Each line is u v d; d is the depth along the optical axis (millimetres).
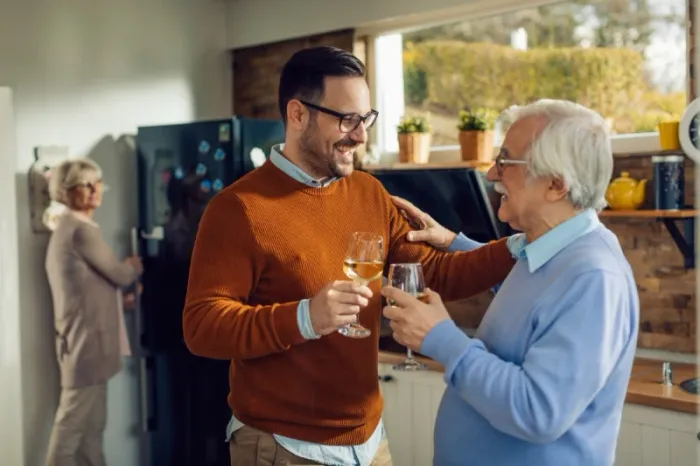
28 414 3443
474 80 3348
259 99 4117
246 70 4176
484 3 3188
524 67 3180
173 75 3986
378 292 1849
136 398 3865
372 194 1938
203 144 3426
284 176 1781
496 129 3156
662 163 2645
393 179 3137
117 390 3787
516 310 1486
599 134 1463
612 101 2949
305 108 1720
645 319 2867
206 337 1615
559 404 1328
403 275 1552
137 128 3752
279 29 3914
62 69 3537
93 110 3664
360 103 1708
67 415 3449
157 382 3725
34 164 3416
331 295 1518
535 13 3129
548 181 1470
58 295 3422
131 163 3832
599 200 1489
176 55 3996
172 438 3682
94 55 3656
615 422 1486
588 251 1421
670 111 2793
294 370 1735
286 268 1713
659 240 2816
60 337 3449
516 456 1466
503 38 3234
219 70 4203
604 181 1479
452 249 2023
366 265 1633
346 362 1757
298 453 1739
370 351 1818
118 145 3775
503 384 1363
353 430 1788
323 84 1694
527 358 1384
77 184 3406
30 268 3439
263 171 1805
